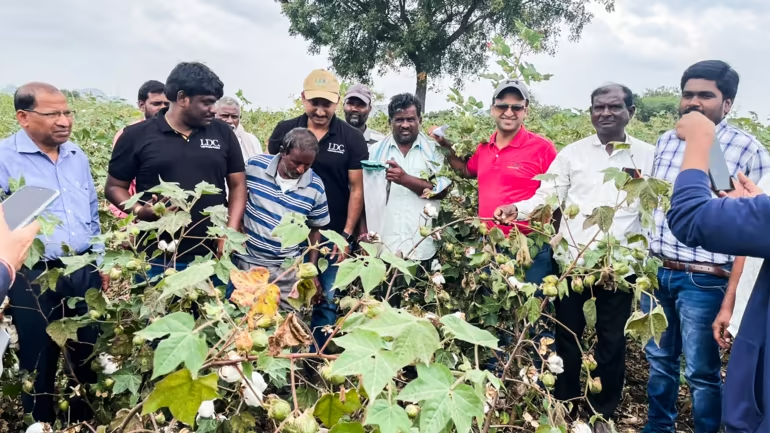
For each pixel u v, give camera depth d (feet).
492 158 10.52
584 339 10.33
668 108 22.26
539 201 9.39
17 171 7.95
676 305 8.73
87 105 30.42
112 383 6.58
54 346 8.05
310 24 64.64
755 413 5.08
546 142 10.46
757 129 16.03
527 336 8.46
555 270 10.12
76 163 8.70
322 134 10.66
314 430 3.66
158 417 5.73
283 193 9.59
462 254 10.07
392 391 4.07
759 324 5.05
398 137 11.07
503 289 8.17
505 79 10.44
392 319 3.88
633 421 10.28
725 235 4.67
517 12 62.34
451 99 11.93
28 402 7.87
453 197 11.89
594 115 9.10
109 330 6.84
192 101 8.53
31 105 7.88
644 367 12.32
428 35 59.47
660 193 6.30
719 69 8.08
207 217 8.54
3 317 7.48
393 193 10.79
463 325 4.23
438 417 3.59
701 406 8.50
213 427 5.63
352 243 11.20
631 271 7.66
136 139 8.80
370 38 63.36
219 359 4.35
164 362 3.43
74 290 8.21
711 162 5.68
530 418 6.47
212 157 8.96
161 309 6.12
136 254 6.72
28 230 4.81
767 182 7.23
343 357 3.53
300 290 4.54
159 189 6.78
